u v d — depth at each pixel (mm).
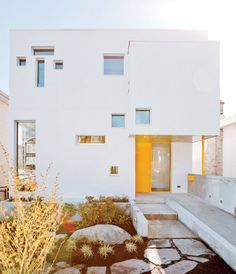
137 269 3623
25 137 8953
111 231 4691
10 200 7695
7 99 11258
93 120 8742
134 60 7934
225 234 4805
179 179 9578
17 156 8883
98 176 8594
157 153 9891
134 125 7863
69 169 8609
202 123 7871
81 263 3787
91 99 8789
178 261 3912
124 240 4668
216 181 7172
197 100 7895
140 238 4730
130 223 5871
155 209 7148
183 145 9656
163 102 7891
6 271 3088
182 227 5832
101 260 3891
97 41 8922
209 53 7953
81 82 8820
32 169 8812
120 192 8539
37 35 8891
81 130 8719
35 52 9242
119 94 8812
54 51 8875
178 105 7887
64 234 4984
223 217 6055
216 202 7176
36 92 8766
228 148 13570
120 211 6207
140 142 9898
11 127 8734
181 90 7902
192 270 3604
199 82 7914
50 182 8531
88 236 4562
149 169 9797
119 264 3773
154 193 9383
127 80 8836
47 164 8617
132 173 8586
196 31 9023
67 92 8797
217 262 3877
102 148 8664
